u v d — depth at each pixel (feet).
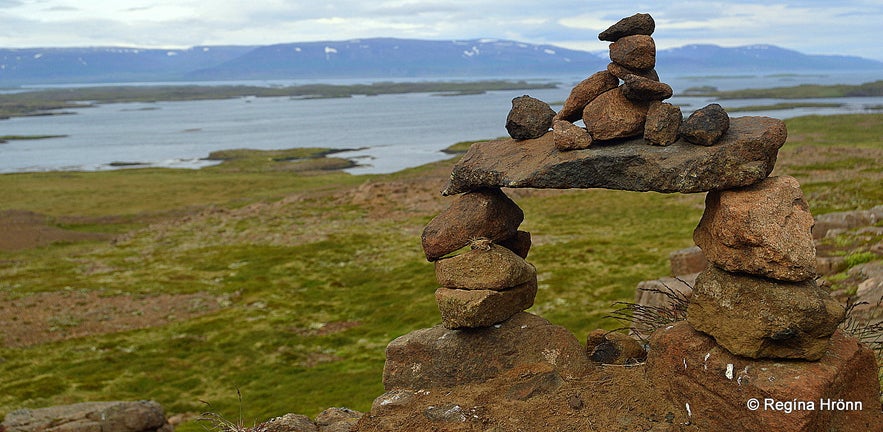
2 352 131.64
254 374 116.98
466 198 37.37
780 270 27.32
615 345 38.04
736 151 29.53
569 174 32.63
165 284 179.11
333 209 264.72
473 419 30.96
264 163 474.49
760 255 27.66
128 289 175.73
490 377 35.22
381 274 175.32
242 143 641.81
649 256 163.63
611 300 132.77
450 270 36.19
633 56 33.55
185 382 114.93
